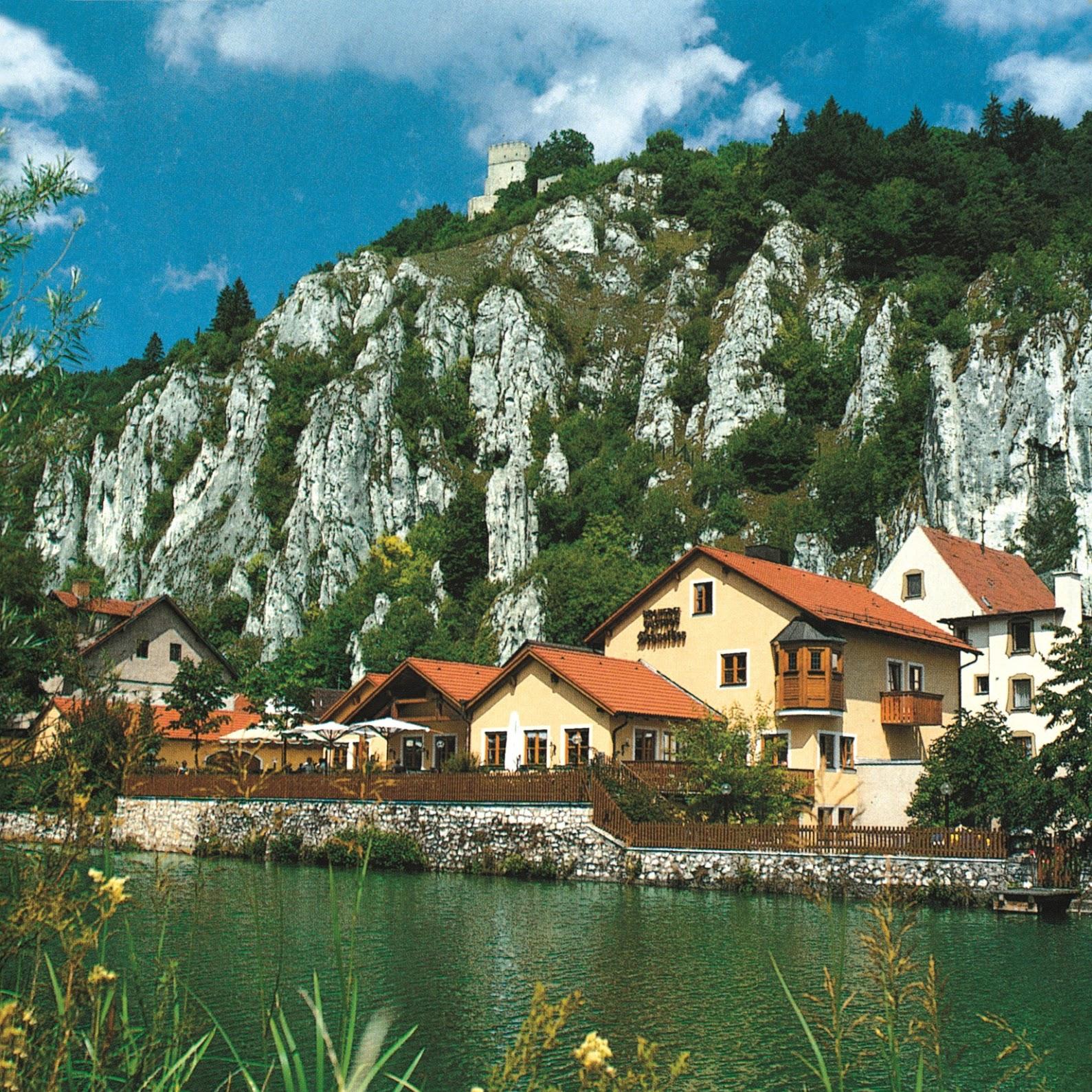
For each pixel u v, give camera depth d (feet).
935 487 399.03
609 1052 19.85
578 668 159.74
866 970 29.17
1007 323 410.31
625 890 118.21
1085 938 89.15
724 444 499.92
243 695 297.94
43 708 28.37
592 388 595.88
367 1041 22.00
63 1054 22.94
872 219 539.70
